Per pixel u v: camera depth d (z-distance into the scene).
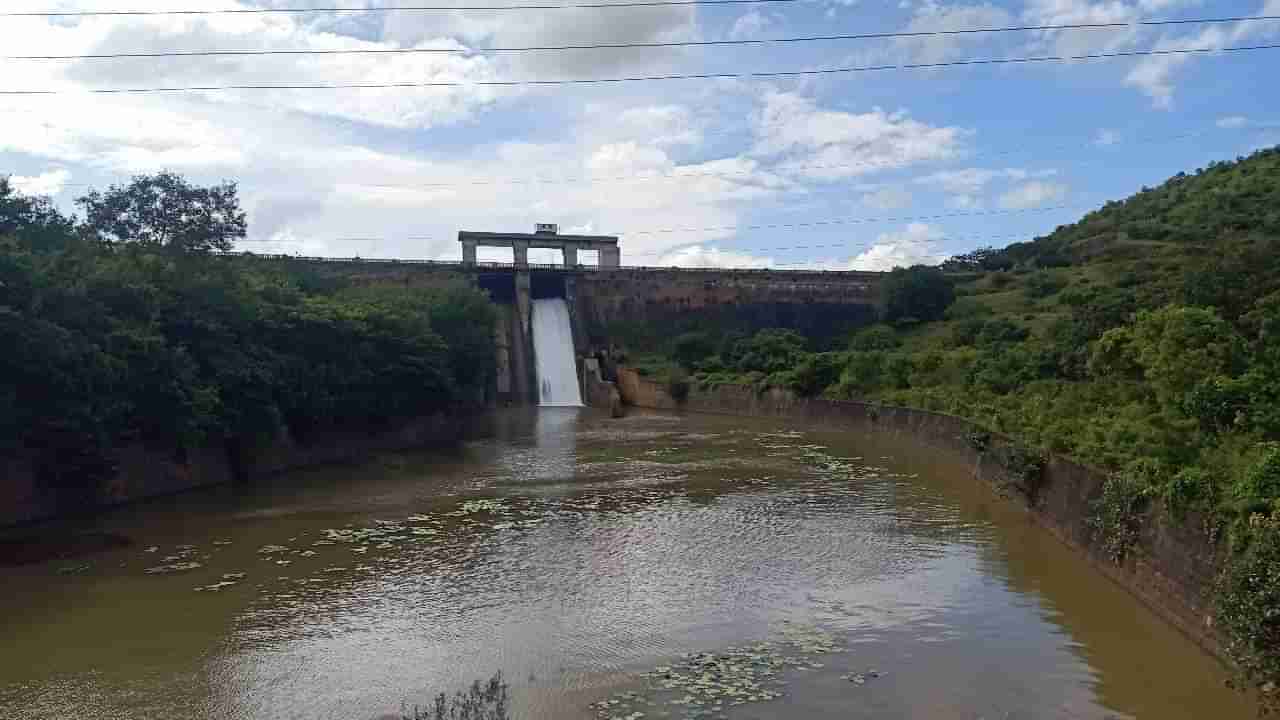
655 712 15.99
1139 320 38.41
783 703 16.33
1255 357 30.59
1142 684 17.05
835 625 20.86
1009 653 18.80
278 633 21.12
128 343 36.62
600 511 35.66
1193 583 18.95
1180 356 30.83
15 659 19.59
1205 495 19.22
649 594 23.70
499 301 110.69
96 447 35.00
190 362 39.88
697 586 24.39
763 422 75.81
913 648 19.20
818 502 36.66
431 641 20.36
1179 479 19.89
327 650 19.91
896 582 24.36
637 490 40.66
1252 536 16.30
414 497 39.62
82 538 30.81
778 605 22.50
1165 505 20.47
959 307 94.12
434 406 64.50
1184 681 17.14
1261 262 41.34
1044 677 17.47
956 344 76.81
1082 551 25.86
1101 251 98.00
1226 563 17.12
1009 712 15.89
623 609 22.42
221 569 27.02
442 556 28.47
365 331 54.69
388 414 58.44
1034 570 25.17
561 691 17.12
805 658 18.67
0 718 16.58
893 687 17.05
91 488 35.94
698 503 37.00
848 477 43.41
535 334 106.75
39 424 32.59
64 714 16.75
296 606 23.23
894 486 40.44
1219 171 110.19
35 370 31.64
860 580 24.64
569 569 26.52
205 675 18.53
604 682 17.53
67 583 25.52
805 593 23.48
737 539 30.06
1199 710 15.85
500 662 18.91
